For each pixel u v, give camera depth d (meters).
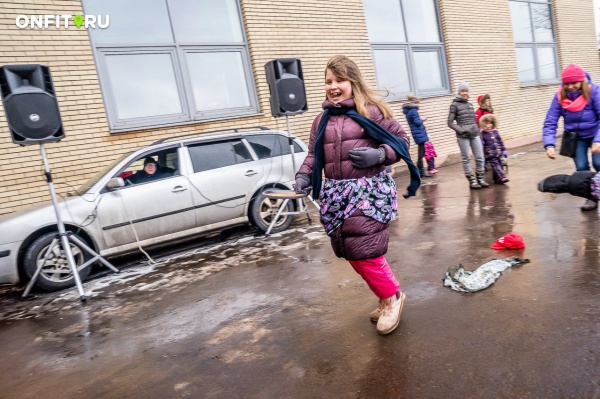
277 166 6.52
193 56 8.65
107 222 5.36
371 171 2.69
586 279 3.20
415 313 3.12
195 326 3.52
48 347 3.55
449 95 12.40
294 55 9.57
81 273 5.21
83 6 7.52
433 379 2.32
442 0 12.38
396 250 4.67
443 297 3.30
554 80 15.80
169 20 8.38
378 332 2.88
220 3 8.95
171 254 6.06
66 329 3.87
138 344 3.35
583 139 4.90
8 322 4.29
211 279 4.67
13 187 6.78
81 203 5.26
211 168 6.09
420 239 4.95
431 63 12.48
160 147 5.91
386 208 2.69
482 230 4.92
